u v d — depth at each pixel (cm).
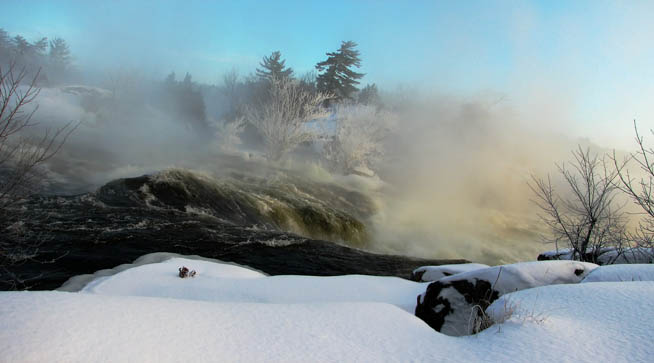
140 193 1198
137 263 635
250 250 891
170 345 172
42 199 1034
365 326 228
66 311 183
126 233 861
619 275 356
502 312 279
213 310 223
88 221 907
